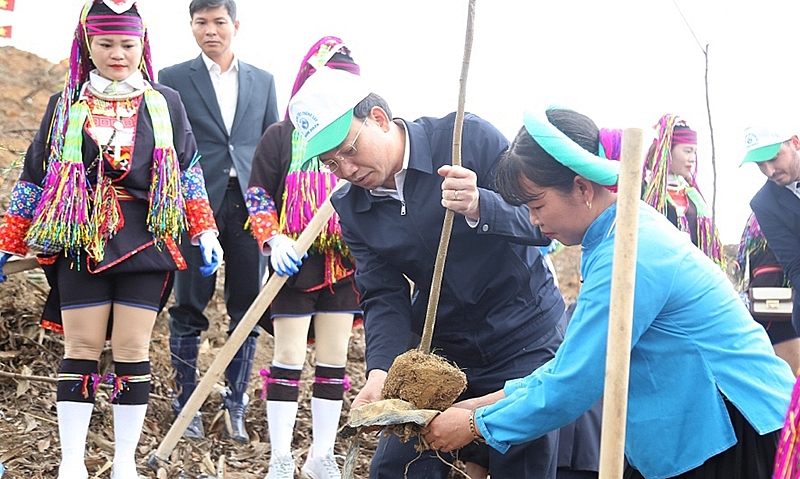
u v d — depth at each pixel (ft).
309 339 16.17
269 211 14.84
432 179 10.49
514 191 8.41
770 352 8.37
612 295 7.34
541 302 10.99
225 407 16.79
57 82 23.84
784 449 7.47
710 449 8.09
